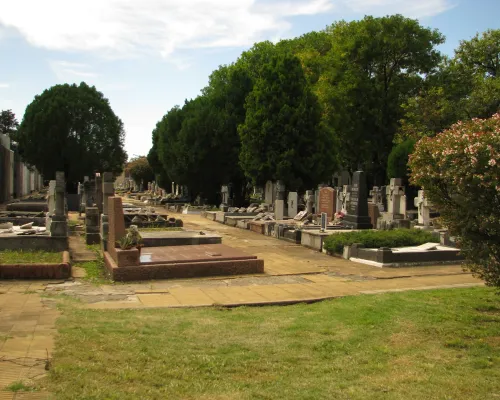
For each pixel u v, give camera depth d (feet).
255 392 17.13
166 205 153.48
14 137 169.48
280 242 68.39
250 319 27.53
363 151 154.10
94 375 17.51
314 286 38.11
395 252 48.14
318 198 90.99
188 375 18.53
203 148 136.05
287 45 175.32
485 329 24.43
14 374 17.08
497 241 25.00
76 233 74.02
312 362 20.38
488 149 22.31
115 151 175.83
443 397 16.69
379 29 143.74
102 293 34.68
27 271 39.29
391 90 146.92
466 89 135.33
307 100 116.57
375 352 21.50
